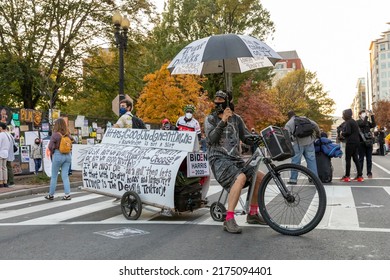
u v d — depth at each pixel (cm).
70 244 499
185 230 559
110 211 736
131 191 648
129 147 699
